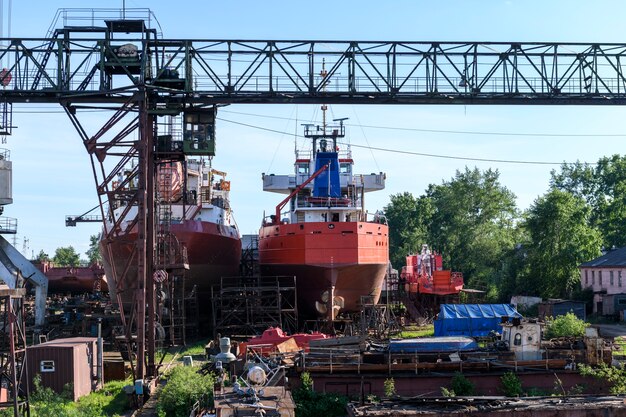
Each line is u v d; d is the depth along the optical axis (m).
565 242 66.75
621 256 63.22
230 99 33.00
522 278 69.12
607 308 57.78
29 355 27.16
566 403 22.00
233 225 57.44
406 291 62.12
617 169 100.25
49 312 57.19
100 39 31.81
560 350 29.69
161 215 44.00
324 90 34.03
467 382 27.38
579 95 35.22
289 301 46.75
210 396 24.41
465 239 92.00
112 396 28.73
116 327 40.75
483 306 41.22
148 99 32.12
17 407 21.50
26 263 47.47
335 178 49.34
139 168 30.55
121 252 42.56
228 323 43.28
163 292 38.03
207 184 55.03
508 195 101.69
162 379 31.03
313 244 44.25
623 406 21.41
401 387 27.78
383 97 34.19
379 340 35.56
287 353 30.41
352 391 27.72
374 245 46.25
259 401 17.61
